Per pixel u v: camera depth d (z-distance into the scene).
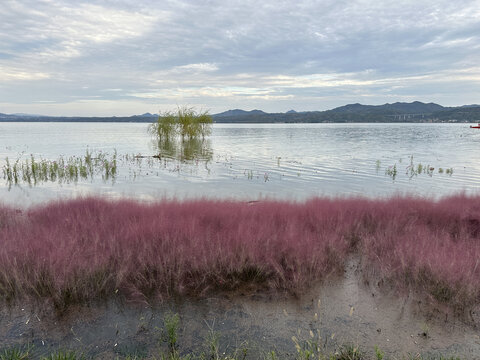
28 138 45.22
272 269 4.98
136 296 4.29
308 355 3.09
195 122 34.66
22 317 3.81
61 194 11.02
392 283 4.75
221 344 3.42
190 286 4.61
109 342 3.42
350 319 3.89
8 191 11.52
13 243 5.23
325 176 15.30
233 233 5.73
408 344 3.45
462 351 3.34
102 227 6.07
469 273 4.46
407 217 7.48
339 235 6.30
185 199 8.58
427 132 72.25
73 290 4.22
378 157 22.95
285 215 7.12
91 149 27.80
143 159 20.98
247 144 34.81
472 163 19.89
